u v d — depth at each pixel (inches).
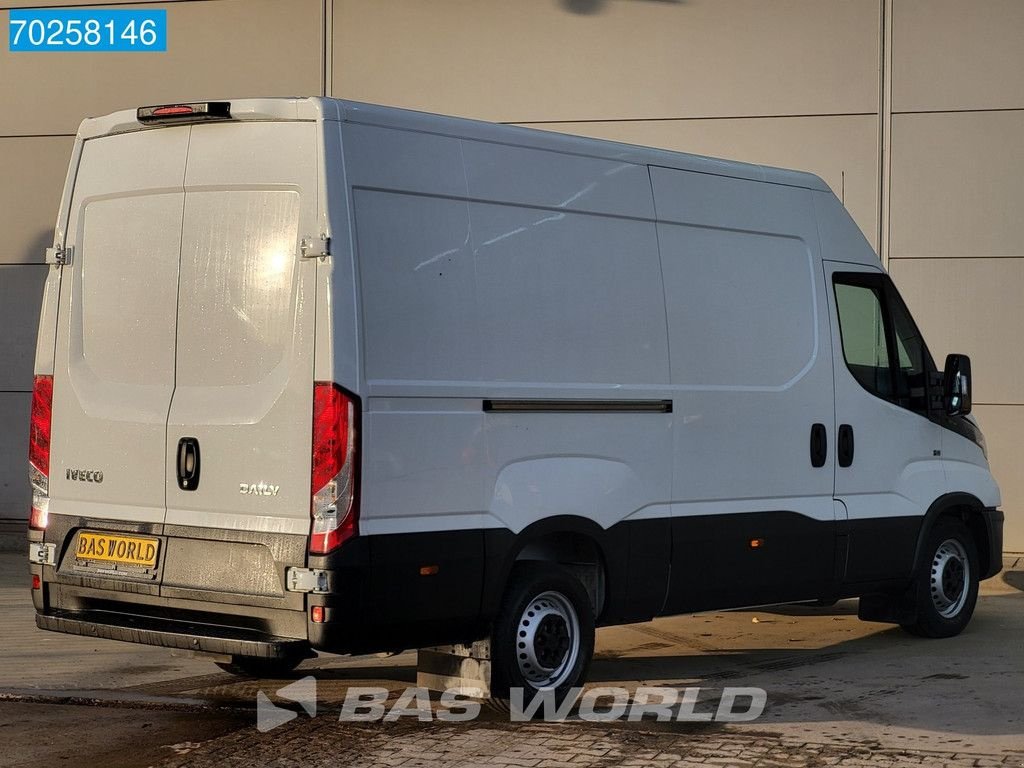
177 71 497.7
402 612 229.0
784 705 262.5
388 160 232.1
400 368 229.6
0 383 502.9
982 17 452.4
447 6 481.1
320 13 488.1
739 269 288.2
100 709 260.5
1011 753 227.1
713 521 278.7
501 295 245.3
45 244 502.3
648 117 472.7
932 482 327.9
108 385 249.3
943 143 455.8
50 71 503.5
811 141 463.8
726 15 467.2
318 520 221.9
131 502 244.7
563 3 475.5
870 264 320.2
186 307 239.6
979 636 340.8
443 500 234.5
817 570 299.9
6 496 502.6
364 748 230.2
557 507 251.6
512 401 244.7
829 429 303.1
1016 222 451.8
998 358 453.4
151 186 245.6
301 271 225.5
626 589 264.7
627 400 263.7
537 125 478.6
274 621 227.0
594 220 261.9
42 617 255.9
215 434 233.3
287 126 229.6
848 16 460.1
